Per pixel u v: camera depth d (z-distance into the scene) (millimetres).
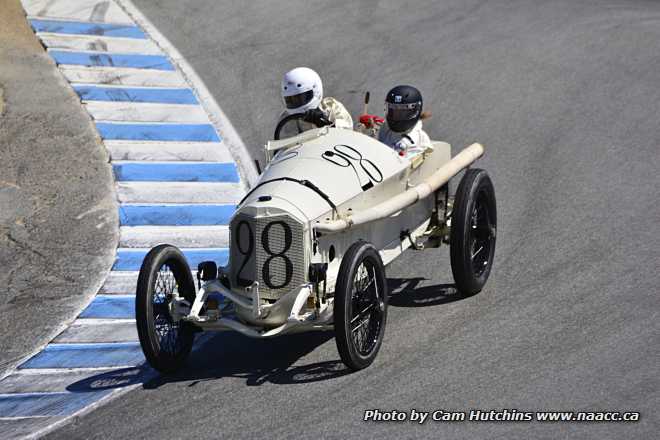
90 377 29031
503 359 25953
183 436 23203
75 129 49125
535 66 54000
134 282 36844
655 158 41562
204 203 42750
